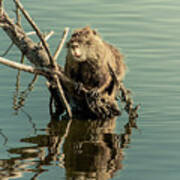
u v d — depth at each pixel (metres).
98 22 29.16
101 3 32.72
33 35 26.56
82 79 19.70
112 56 20.38
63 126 18.34
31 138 16.84
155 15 30.70
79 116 19.77
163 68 23.31
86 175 13.84
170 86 21.50
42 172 14.00
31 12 30.34
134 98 20.41
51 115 19.38
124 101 20.05
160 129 17.64
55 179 13.50
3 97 20.69
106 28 28.30
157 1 33.47
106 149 15.95
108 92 20.23
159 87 21.41
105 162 14.77
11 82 22.28
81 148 16.05
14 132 17.33
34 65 20.16
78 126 18.47
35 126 18.09
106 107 19.77
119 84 19.67
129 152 15.59
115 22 29.28
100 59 19.28
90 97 19.53
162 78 22.30
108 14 30.62
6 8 30.23
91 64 19.25
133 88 21.34
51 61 18.61
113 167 14.37
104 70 19.50
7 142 16.38
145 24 29.16
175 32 27.97
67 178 13.56
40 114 19.34
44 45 18.17
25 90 21.59
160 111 19.27
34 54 20.02
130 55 24.78
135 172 14.00
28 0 32.78
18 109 19.62
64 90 20.28
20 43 20.33
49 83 20.11
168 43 26.41
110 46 20.98
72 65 19.34
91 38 19.06
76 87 19.45
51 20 29.08
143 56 24.70
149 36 27.36
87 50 18.95
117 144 16.36
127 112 20.03
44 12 30.44
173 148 15.77
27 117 18.91
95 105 19.56
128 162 14.76
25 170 14.09
